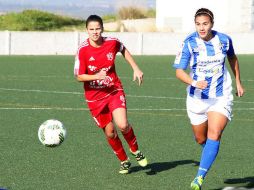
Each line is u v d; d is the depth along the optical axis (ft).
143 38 286.66
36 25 370.53
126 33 284.61
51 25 375.04
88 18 59.62
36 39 276.62
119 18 372.17
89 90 60.95
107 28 344.69
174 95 131.64
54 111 106.42
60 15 398.42
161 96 129.59
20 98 123.54
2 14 389.60
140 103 118.11
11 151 72.69
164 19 343.05
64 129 61.87
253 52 295.48
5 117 99.09
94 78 58.54
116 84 60.95
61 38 279.90
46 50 278.26
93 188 56.49
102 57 59.98
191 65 56.70
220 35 56.34
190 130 88.43
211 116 55.62
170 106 114.21
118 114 59.98
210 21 54.75
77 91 136.87
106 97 60.70
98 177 60.80
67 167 64.85
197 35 56.24
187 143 78.79
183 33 290.76
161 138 82.17
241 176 61.77
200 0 334.24
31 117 99.35
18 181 58.80
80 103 117.29
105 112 61.26
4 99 121.70
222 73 56.44
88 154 71.46
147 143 78.69
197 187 53.42
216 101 56.29
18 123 93.20
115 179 60.03
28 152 72.23
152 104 116.78
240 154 72.38
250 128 91.25
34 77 169.07
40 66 207.62
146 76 175.73
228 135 85.25
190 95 57.52
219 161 68.49
